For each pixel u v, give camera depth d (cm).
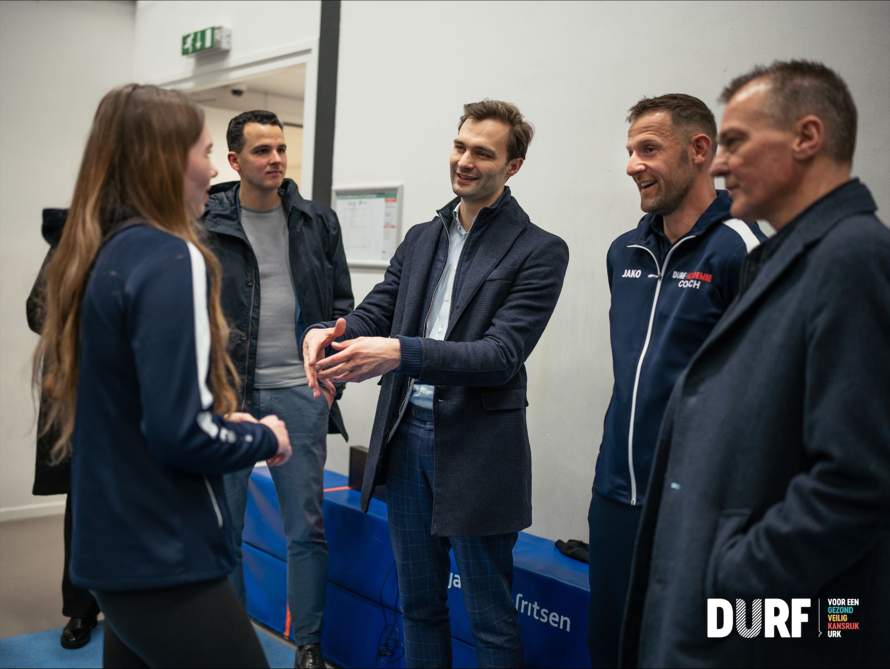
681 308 161
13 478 426
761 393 116
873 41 208
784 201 122
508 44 294
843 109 119
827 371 108
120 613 121
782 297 117
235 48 421
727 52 235
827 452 106
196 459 116
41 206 435
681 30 245
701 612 116
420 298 206
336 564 270
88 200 125
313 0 377
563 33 276
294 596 250
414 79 330
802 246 116
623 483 168
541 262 194
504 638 197
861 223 113
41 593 322
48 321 128
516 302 191
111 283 117
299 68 395
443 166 319
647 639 125
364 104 353
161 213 126
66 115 445
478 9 304
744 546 112
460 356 178
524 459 198
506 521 192
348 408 358
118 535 117
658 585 124
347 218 361
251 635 129
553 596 215
